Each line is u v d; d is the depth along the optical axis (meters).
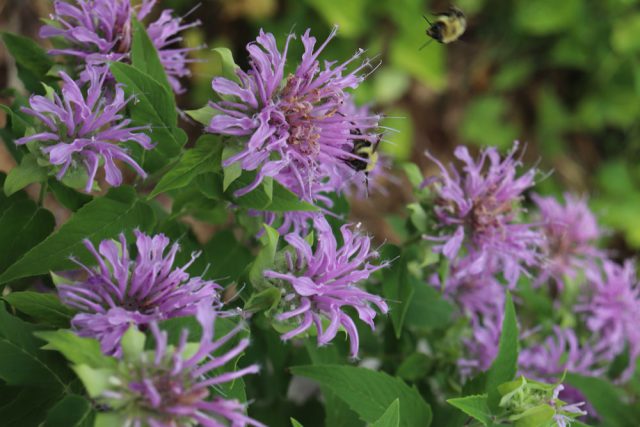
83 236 0.59
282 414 0.69
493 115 1.34
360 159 0.62
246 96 0.59
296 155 0.59
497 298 0.72
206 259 0.64
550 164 1.36
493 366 0.61
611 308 0.75
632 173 1.37
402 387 0.61
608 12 1.31
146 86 0.59
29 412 0.57
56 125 0.59
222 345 0.56
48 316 0.56
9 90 0.65
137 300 0.56
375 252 0.60
